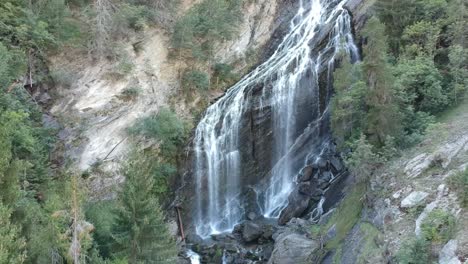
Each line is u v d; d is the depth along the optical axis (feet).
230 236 95.86
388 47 92.58
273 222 99.55
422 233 51.16
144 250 63.62
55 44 88.07
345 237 67.46
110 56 94.89
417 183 60.95
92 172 91.09
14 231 50.88
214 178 106.93
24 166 65.26
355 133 79.92
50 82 88.22
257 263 83.61
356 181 77.71
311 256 70.85
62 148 87.10
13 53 80.23
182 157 104.12
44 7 87.35
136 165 74.08
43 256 56.70
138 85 98.53
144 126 96.84
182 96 106.83
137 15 97.45
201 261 88.17
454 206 53.42
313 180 97.30
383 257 54.34
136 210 62.95
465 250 46.75
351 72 84.74
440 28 86.69
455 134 66.13
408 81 76.28
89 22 93.71
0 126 59.67
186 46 105.09
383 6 95.40
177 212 101.45
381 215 61.46
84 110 91.09
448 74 81.20
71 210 61.11
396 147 72.08
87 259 61.52
